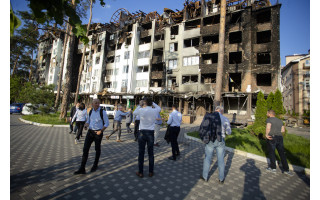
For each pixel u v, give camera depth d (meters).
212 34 24.28
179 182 3.67
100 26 41.03
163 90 27.03
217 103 10.12
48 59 50.16
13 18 1.34
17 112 21.84
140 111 4.07
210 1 27.34
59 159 4.76
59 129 10.59
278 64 19.84
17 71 35.31
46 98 16.47
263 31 21.56
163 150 6.53
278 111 9.38
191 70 25.73
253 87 20.64
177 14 32.44
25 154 5.01
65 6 1.60
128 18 37.34
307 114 22.45
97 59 38.66
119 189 3.19
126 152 5.88
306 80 24.55
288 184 3.92
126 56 33.97
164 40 29.97
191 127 15.97
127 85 32.59
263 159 5.80
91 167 4.27
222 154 3.78
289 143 7.88
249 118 19.17
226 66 22.31
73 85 42.81
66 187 3.16
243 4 24.39
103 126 4.07
